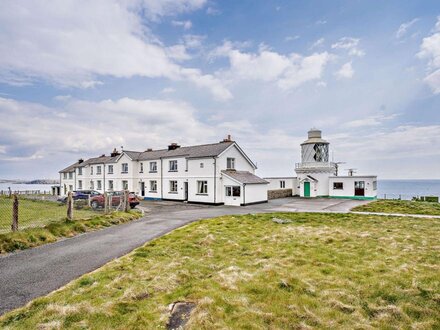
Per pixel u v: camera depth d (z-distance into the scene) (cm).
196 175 3634
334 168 4853
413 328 565
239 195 3259
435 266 906
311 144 4578
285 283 767
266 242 1261
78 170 5612
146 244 1231
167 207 3061
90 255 1070
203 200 3531
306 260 987
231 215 2170
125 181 4622
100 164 5066
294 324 574
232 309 628
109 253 1098
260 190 3497
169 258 1024
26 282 805
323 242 1249
